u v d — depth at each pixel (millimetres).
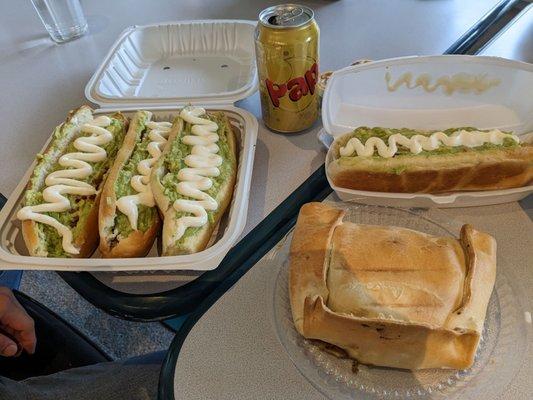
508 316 282
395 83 437
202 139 398
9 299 421
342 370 271
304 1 687
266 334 298
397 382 263
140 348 699
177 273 344
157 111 454
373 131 386
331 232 300
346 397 259
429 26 588
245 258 349
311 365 273
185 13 691
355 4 665
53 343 449
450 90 432
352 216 343
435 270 272
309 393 269
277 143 447
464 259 285
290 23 375
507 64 407
